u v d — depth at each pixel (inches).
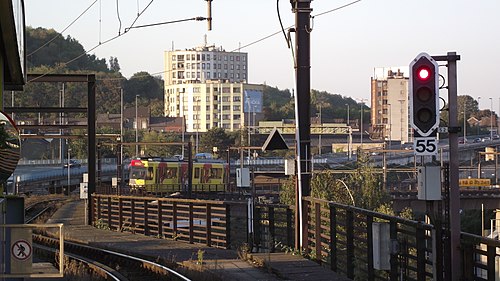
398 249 631.2
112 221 1519.4
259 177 3193.9
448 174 553.0
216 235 1083.9
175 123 7012.8
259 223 1013.2
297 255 853.2
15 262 465.7
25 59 707.4
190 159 2751.0
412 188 3735.2
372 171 2130.9
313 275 722.8
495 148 5713.6
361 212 704.4
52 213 2031.3
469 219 3341.5
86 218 1652.3
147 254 956.0
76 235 1282.0
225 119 7844.5
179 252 978.7
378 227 632.4
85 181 1676.9
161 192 3021.7
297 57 893.2
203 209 1123.9
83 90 6161.4
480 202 3093.0
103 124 5447.8
